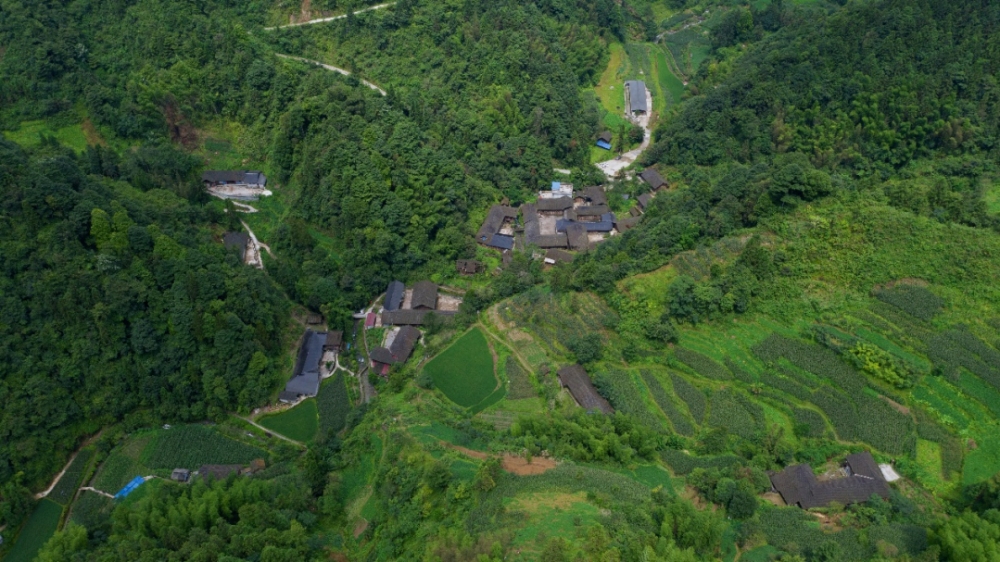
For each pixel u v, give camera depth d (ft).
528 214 416.26
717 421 260.42
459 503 225.56
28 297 280.10
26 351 275.59
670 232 326.85
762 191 331.98
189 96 424.05
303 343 330.95
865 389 257.75
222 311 300.40
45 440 267.59
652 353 290.35
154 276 298.35
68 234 289.12
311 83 414.62
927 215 306.55
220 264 318.45
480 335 325.83
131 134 400.06
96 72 417.28
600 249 358.43
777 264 303.68
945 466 230.48
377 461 266.36
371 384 317.01
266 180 412.16
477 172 429.79
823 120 417.49
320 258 360.69
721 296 294.66
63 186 298.35
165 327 294.05
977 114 391.45
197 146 420.77
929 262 286.05
